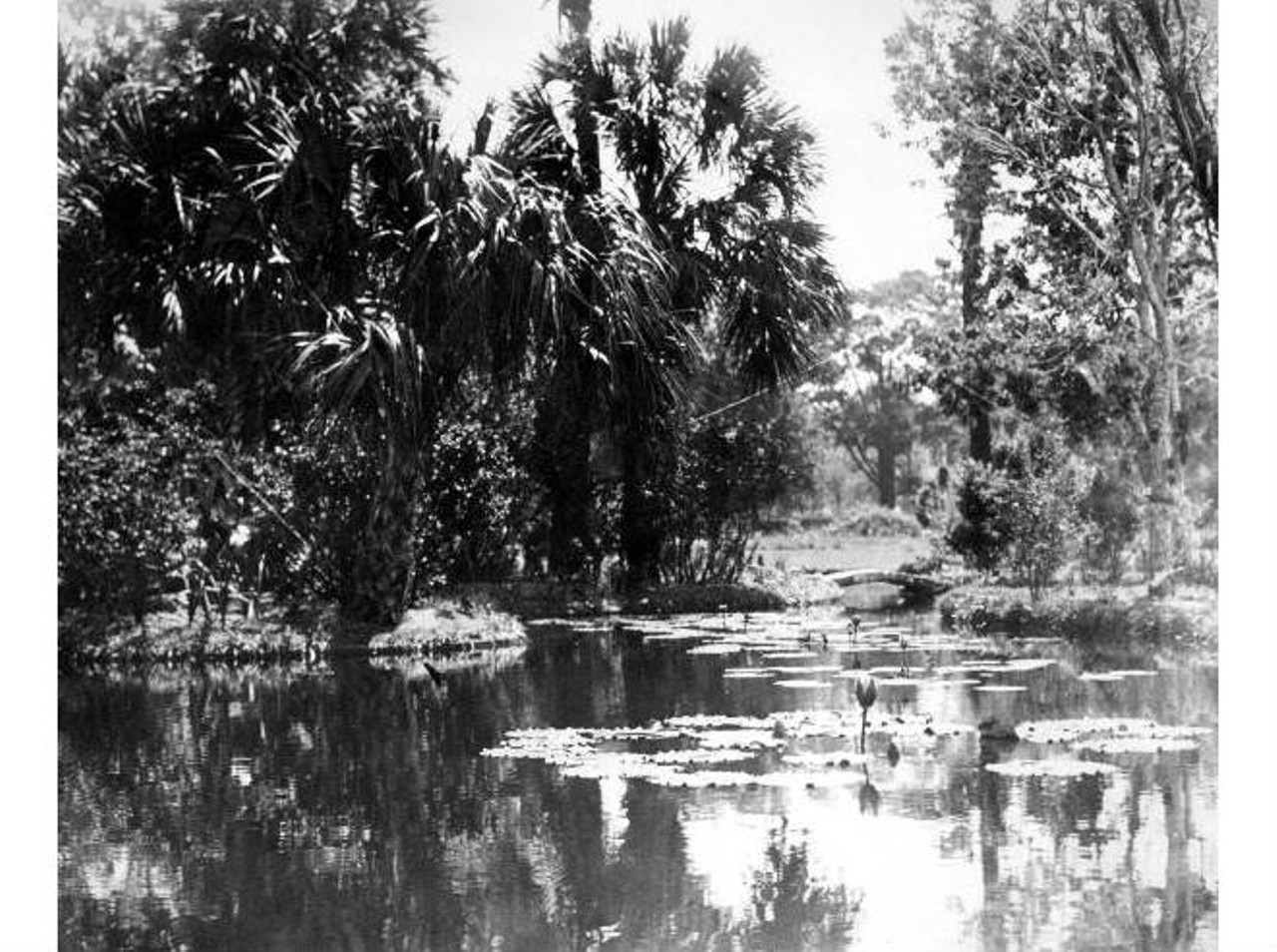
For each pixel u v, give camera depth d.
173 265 13.05
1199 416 13.59
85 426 13.13
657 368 14.76
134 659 12.67
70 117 12.70
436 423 14.23
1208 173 13.01
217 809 7.05
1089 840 6.27
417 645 13.25
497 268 13.23
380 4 13.43
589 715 9.39
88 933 5.33
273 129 13.03
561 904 5.46
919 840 6.26
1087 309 13.88
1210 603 12.77
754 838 6.30
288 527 13.63
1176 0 12.72
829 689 10.23
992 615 13.66
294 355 13.26
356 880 5.85
